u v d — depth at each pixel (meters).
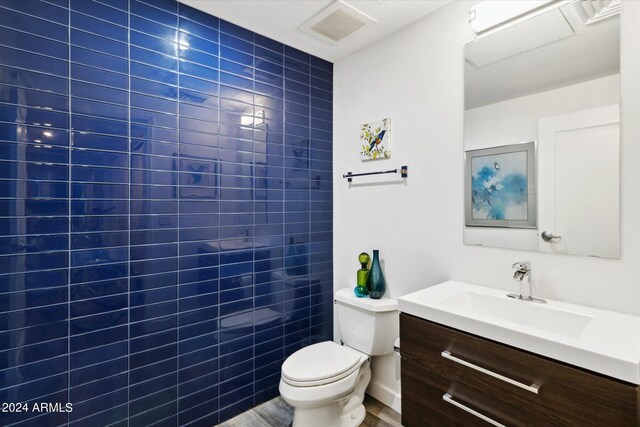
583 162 1.32
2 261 1.25
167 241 1.67
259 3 1.72
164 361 1.66
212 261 1.83
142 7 1.58
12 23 1.27
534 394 1.03
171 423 1.68
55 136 1.36
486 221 1.61
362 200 2.24
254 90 2.01
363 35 2.05
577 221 1.34
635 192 1.20
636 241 1.20
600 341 0.98
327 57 2.35
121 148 1.52
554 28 1.40
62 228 1.38
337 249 2.44
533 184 1.46
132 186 1.56
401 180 1.99
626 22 1.22
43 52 1.33
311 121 2.32
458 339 1.23
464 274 1.70
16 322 1.28
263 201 2.06
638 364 0.84
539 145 1.44
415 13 1.82
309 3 1.72
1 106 1.25
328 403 1.63
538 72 1.44
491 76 1.59
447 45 1.75
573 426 0.95
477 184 1.64
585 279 1.32
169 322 1.67
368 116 2.18
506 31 1.54
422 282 1.88
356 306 1.99
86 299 1.44
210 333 1.83
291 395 1.58
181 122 1.71
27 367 1.30
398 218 2.01
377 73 2.12
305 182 2.29
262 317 2.06
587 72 1.31
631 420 0.84
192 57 1.75
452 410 1.26
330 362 1.74
